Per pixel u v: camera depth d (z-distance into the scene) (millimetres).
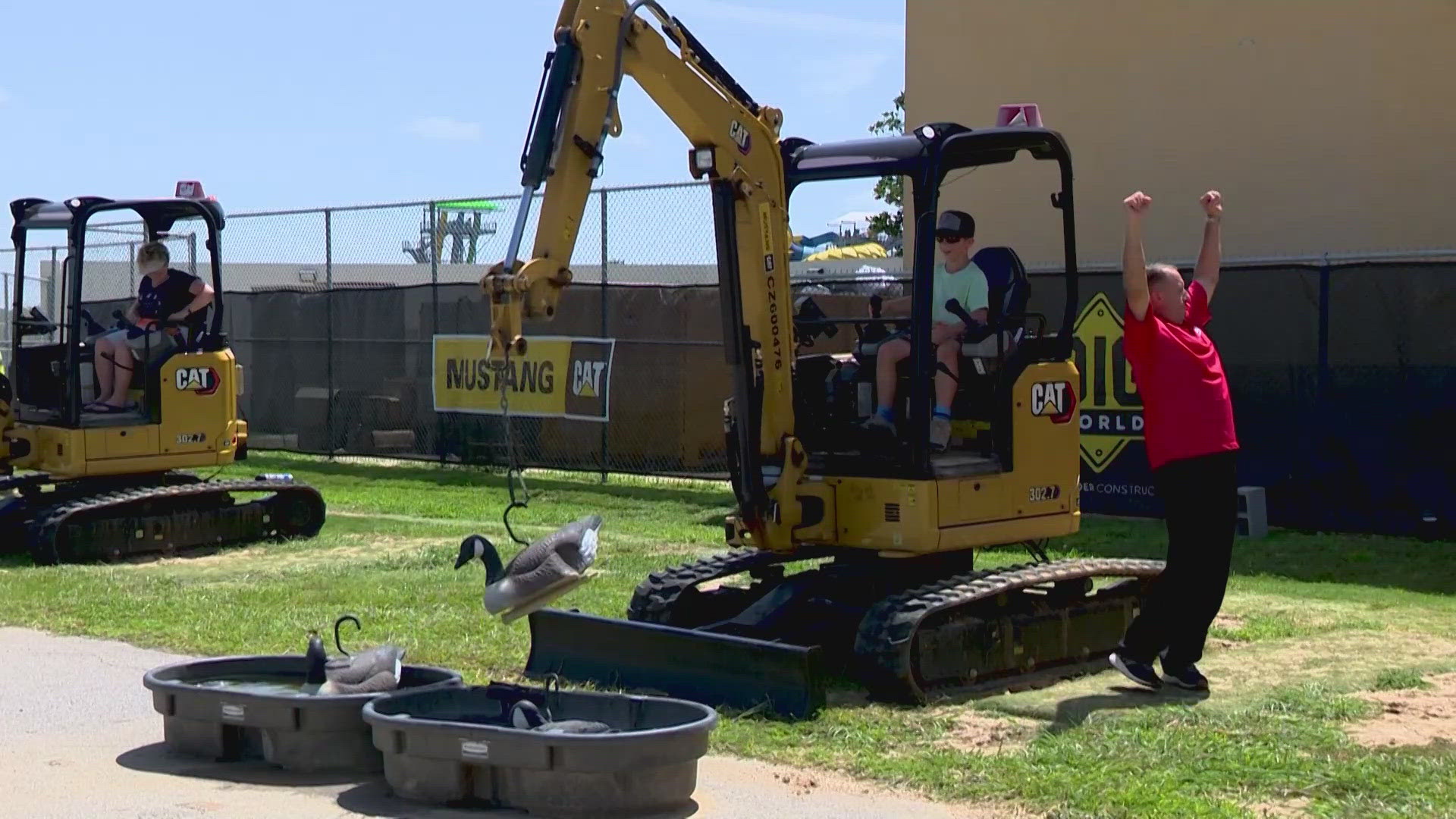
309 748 6594
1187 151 17547
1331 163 16578
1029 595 8672
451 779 6062
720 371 17500
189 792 6305
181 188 13812
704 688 7746
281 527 14406
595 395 17844
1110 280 14742
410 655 8938
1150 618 7930
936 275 8672
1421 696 7848
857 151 8305
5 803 6156
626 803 5906
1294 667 8602
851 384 8578
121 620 10180
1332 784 6211
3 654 9180
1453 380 13156
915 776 6438
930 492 8047
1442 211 15898
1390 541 13344
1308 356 13867
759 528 8242
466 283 19453
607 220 17922
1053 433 8648
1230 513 7789
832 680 8266
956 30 19422
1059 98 18484
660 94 8055
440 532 14773
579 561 6535
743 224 8312
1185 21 17469
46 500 13922
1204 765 6492
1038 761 6602
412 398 20328
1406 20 16016
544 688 7414
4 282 24219
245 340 22250
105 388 13641
